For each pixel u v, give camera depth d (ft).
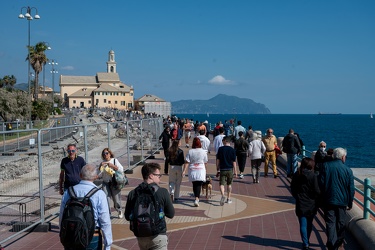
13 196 31.96
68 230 15.96
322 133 328.70
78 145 50.52
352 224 28.12
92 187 17.38
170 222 32.04
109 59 586.04
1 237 28.02
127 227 31.04
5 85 353.31
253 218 33.22
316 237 27.58
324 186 24.20
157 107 207.41
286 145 52.80
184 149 92.63
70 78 536.42
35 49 246.06
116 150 60.70
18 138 43.98
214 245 26.22
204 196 42.16
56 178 36.63
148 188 17.25
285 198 41.37
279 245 26.12
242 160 53.72
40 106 201.67
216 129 93.30
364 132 345.31
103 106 497.87
